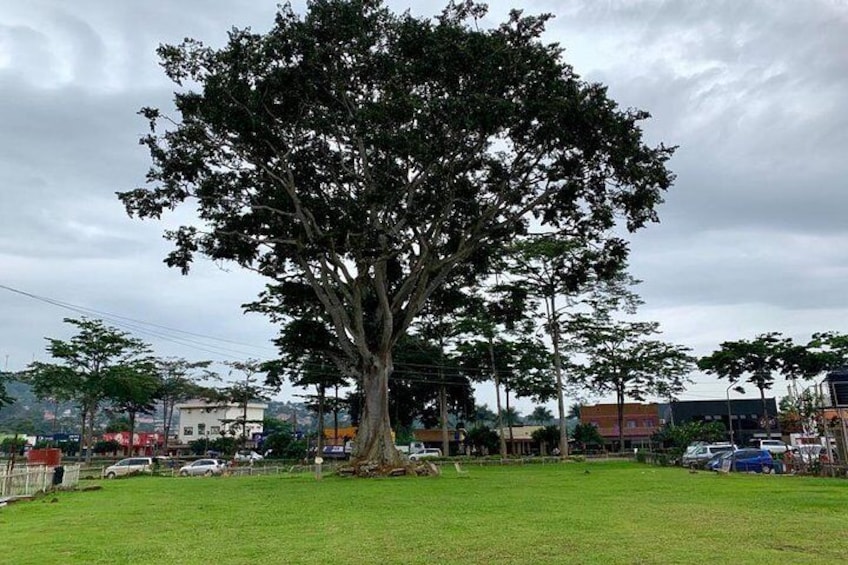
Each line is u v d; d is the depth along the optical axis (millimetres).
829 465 27188
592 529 11773
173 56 25656
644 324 61875
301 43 24938
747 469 32562
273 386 63000
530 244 50062
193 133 27234
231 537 11758
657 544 10008
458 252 29562
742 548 9555
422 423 72125
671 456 42750
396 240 28281
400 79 25234
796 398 36500
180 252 29547
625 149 24938
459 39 24078
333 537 11430
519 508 15617
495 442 75125
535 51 24188
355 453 30188
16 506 18500
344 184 29031
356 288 30172
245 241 29891
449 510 15406
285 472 40281
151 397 66500
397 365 64125
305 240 29047
